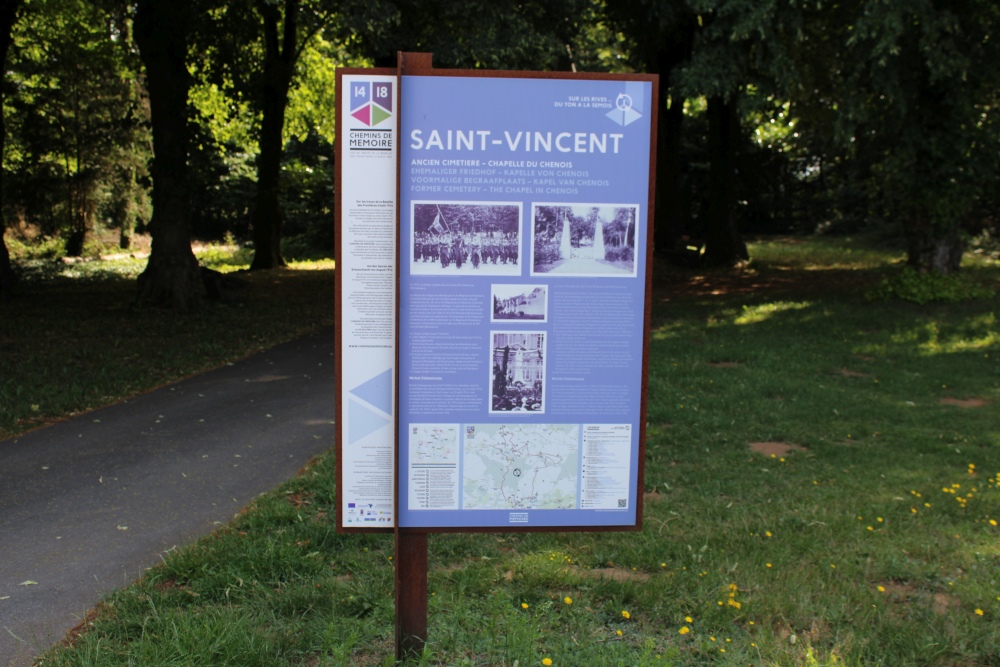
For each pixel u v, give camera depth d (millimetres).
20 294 18984
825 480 6410
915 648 3566
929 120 16266
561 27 15688
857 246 36594
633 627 3771
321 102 31484
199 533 4941
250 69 24125
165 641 3338
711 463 6836
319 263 32156
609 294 3291
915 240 17578
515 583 4219
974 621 3848
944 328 14227
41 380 9469
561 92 3186
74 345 12188
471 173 3186
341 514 3355
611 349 3324
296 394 9281
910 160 16578
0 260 18891
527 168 3203
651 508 5629
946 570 4602
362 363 3271
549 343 3305
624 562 4602
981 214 27453
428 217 3191
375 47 13703
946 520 5473
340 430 3309
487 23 13547
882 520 5387
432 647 3443
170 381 10062
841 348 12656
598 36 30109
